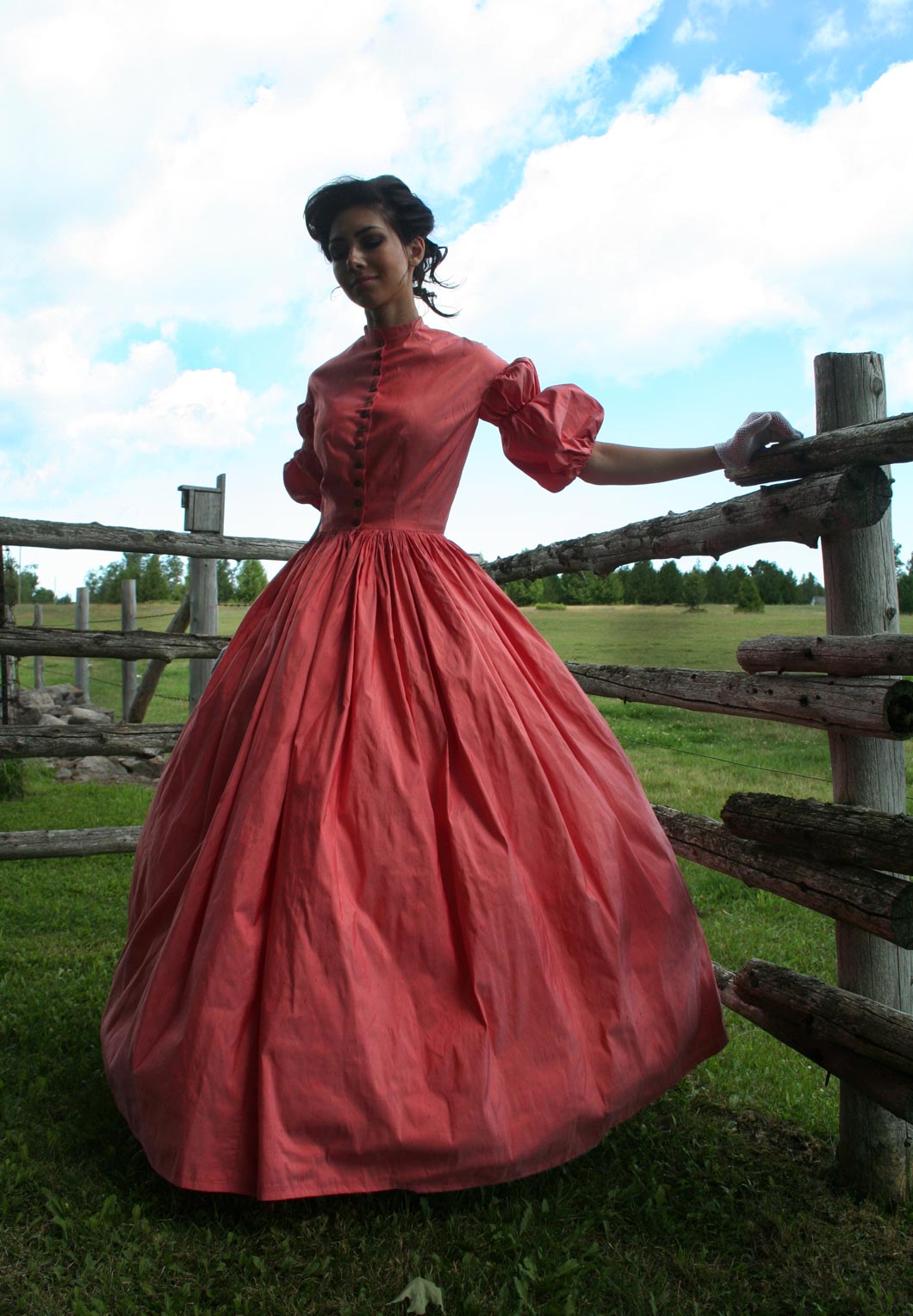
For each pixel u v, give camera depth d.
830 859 1.90
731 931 3.60
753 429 1.97
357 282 2.22
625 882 1.93
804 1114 2.22
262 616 2.28
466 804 1.81
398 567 2.11
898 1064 1.71
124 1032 1.89
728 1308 1.55
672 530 2.51
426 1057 1.63
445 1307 1.52
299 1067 1.58
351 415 2.21
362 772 1.80
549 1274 1.59
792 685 1.99
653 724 8.22
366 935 1.68
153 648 4.23
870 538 1.89
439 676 1.93
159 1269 1.58
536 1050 1.69
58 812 6.03
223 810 1.85
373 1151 1.58
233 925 1.68
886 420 1.73
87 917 3.80
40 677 13.47
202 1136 1.59
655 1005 1.89
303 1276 1.58
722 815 2.21
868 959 1.89
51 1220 1.71
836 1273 1.65
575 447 2.18
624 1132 2.12
